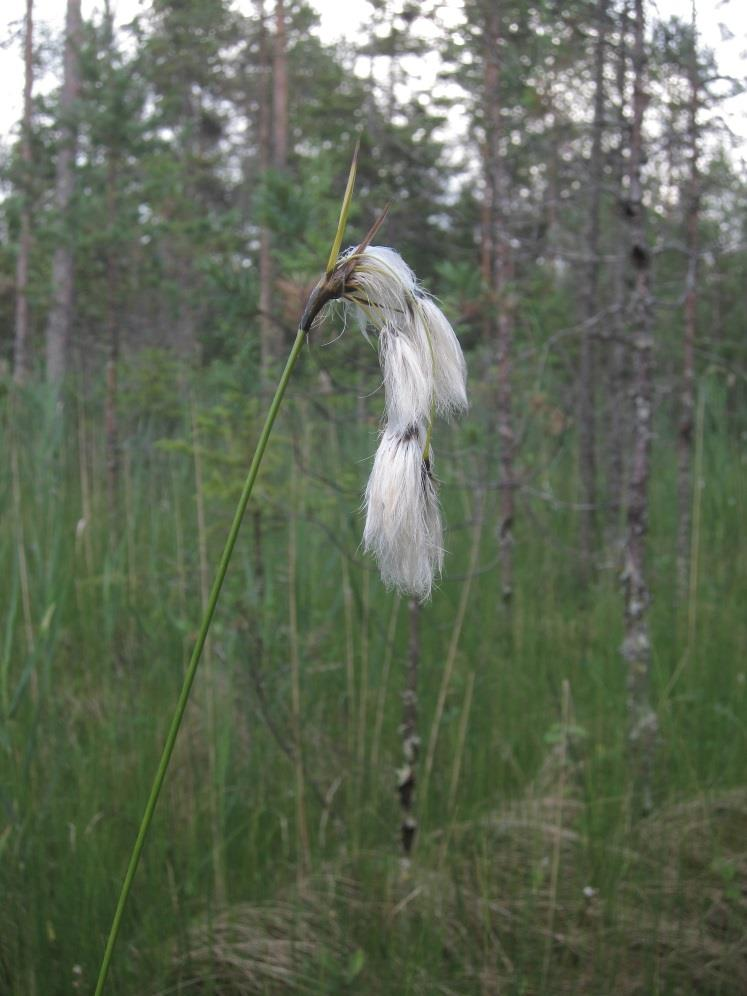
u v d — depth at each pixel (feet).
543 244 17.06
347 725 13.87
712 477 23.57
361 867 11.18
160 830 10.93
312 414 16.06
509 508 18.07
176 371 21.91
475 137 18.60
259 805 12.03
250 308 13.91
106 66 22.85
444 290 20.83
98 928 9.70
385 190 22.66
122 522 18.57
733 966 10.30
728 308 34.53
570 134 16.70
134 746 12.28
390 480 4.94
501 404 18.11
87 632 14.43
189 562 15.75
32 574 14.37
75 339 27.50
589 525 21.56
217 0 26.50
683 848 11.90
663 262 29.68
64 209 23.44
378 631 14.53
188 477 16.39
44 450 15.81
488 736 13.82
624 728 13.96
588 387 23.17
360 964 9.47
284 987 9.73
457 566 17.52
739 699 15.02
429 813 12.55
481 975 9.86
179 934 9.90
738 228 28.96
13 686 12.30
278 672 13.20
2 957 9.41
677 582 19.39
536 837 11.59
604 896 10.99
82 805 10.85
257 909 10.64
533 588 19.15
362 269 5.02
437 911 10.73
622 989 10.05
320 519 14.51
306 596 14.62
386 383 5.05
